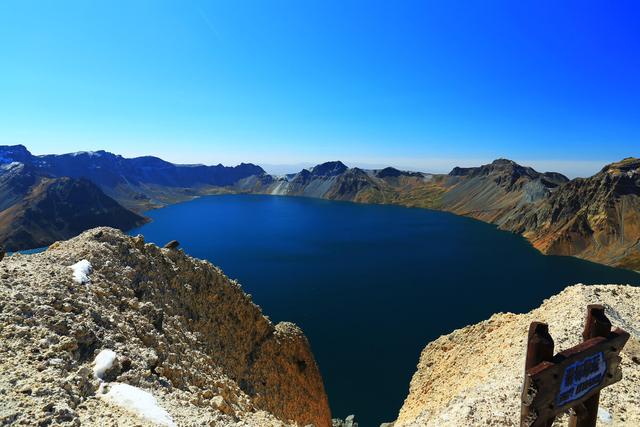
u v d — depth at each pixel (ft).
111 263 93.25
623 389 66.74
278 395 127.85
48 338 58.03
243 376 116.26
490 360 98.89
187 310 110.32
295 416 132.16
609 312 93.66
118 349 66.18
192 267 123.75
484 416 63.36
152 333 79.10
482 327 122.21
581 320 88.94
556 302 109.40
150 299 95.86
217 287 130.00
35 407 43.65
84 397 51.90
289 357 152.05
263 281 530.27
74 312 68.64
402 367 292.61
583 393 33.09
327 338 347.15
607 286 111.14
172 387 66.69
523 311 424.05
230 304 132.05
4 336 55.01
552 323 95.40
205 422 58.70
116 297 84.84
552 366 29.35
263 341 141.49
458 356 118.93
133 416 51.37
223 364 107.86
